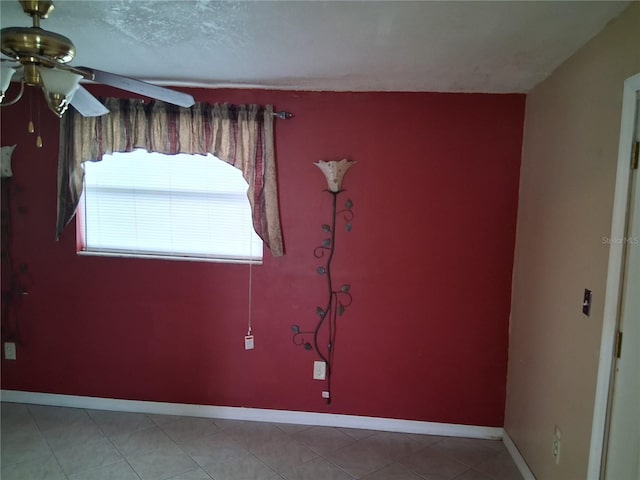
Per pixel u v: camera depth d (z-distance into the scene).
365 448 2.59
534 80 2.29
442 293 2.68
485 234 2.63
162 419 2.85
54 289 2.88
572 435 1.80
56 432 2.66
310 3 1.54
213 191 2.78
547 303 2.11
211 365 2.87
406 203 2.66
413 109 2.61
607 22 1.61
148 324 2.87
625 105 1.48
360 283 2.73
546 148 2.20
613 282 1.53
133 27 1.79
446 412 2.75
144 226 2.84
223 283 2.81
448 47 1.91
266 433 2.72
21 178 2.79
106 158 2.79
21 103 2.73
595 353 1.63
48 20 1.73
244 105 2.63
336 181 2.63
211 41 1.93
